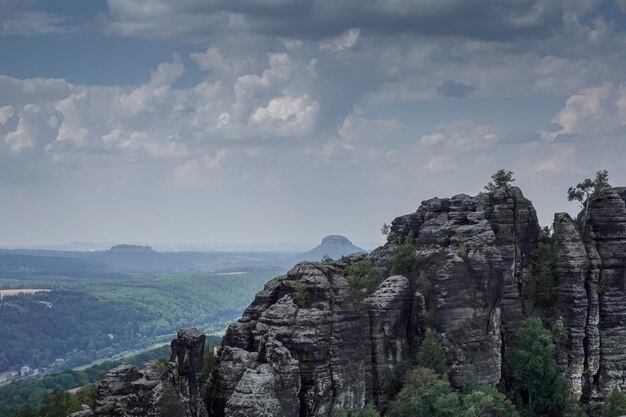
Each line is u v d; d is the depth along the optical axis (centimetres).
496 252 16788
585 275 17838
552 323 17562
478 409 14750
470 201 18012
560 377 16588
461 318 16112
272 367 13138
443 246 17412
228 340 15300
